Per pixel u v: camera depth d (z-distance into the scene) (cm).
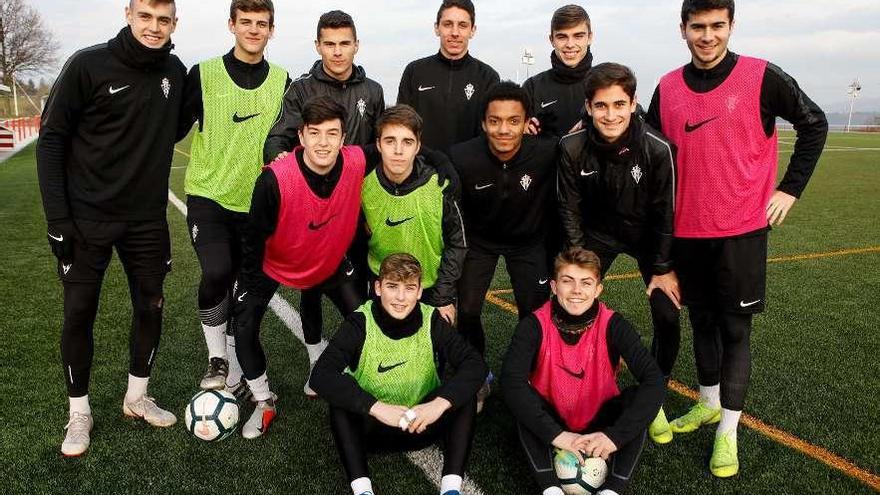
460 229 325
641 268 349
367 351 288
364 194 326
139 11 292
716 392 337
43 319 524
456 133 438
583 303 278
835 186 1423
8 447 320
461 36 420
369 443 288
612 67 288
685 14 300
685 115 307
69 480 291
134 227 321
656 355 343
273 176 294
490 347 473
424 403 286
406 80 445
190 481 291
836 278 658
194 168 364
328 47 359
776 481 292
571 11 397
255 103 358
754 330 498
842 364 429
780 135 3706
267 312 541
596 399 290
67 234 300
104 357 442
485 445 326
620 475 261
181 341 473
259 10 344
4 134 2644
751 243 304
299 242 314
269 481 291
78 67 292
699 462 309
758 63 295
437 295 334
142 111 308
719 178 300
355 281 356
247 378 332
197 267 708
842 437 332
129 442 326
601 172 310
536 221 352
